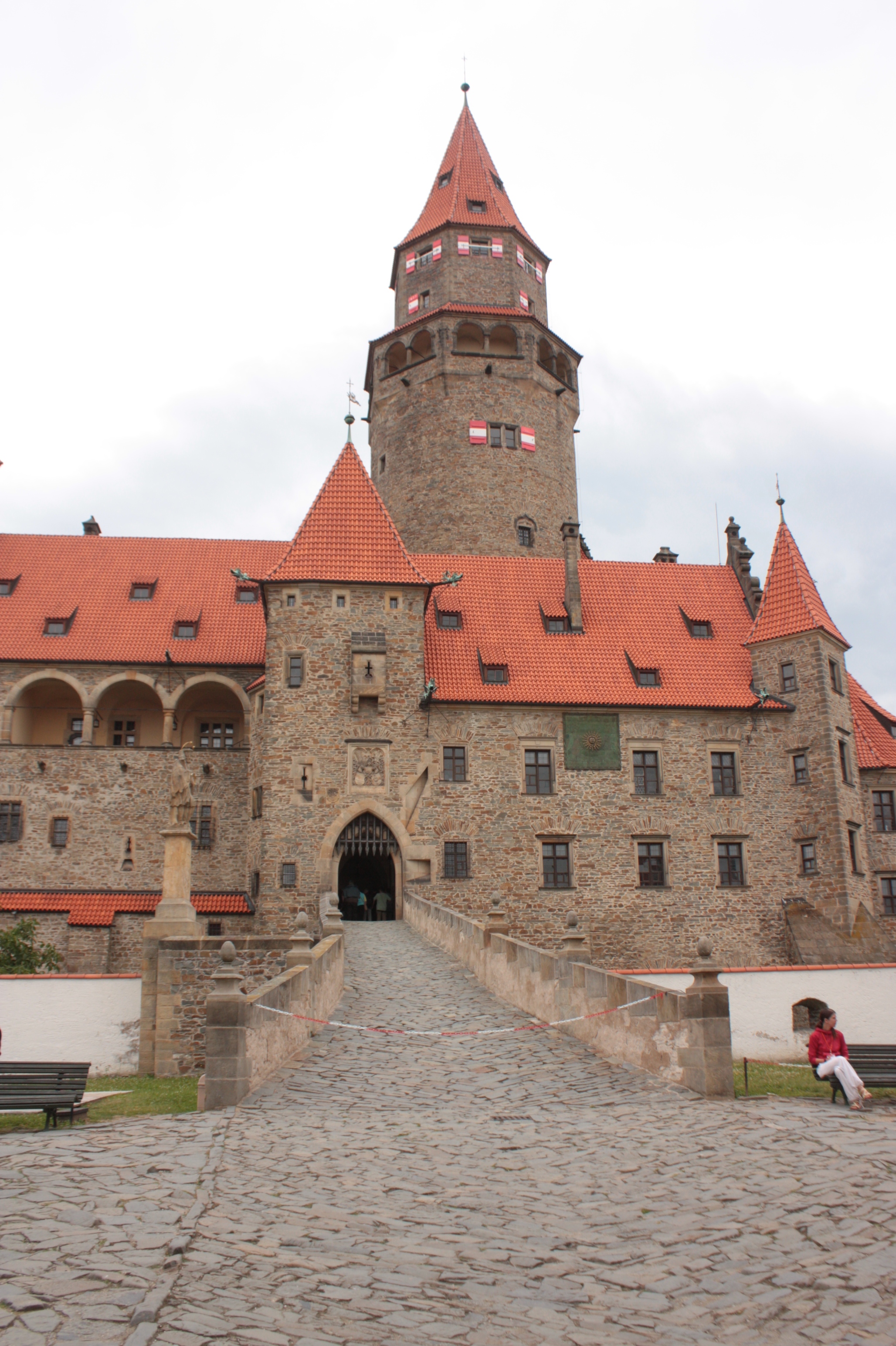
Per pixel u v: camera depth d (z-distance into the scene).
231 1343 7.69
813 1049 17.41
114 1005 25.66
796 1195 11.52
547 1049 20.42
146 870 44.75
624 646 47.56
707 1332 8.55
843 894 42.81
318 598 43.34
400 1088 17.45
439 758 42.81
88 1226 9.96
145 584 51.34
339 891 42.44
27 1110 15.93
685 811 44.00
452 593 49.09
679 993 17.62
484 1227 10.71
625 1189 12.02
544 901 42.28
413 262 62.53
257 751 45.16
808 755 44.78
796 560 48.25
